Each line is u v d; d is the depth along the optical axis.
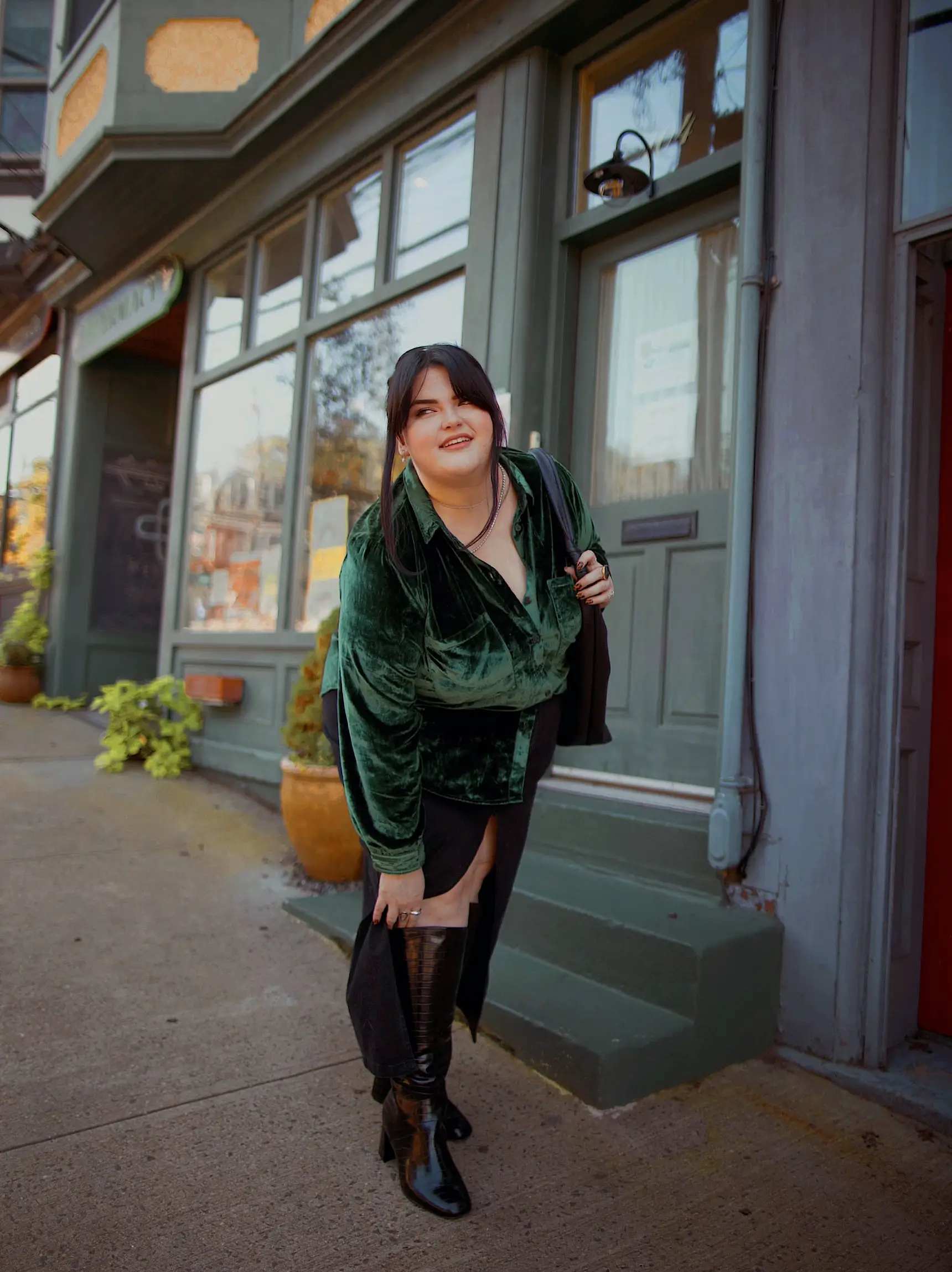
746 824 2.70
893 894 2.53
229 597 5.91
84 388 8.47
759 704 2.70
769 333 2.78
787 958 2.60
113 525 8.66
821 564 2.61
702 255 3.52
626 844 3.08
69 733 6.80
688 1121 2.19
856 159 2.63
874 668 2.52
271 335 5.74
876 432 2.55
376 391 4.77
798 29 2.77
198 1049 2.40
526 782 1.78
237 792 5.29
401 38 4.32
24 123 10.19
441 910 1.79
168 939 3.13
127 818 4.55
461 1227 1.75
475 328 3.98
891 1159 2.08
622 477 3.72
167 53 5.66
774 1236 1.78
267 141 5.34
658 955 2.47
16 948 2.96
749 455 2.76
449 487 1.56
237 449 5.96
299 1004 2.71
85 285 7.99
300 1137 2.03
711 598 3.29
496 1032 2.50
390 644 1.55
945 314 2.82
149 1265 1.60
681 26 3.57
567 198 3.88
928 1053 2.56
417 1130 1.81
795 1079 2.43
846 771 2.52
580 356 3.89
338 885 3.74
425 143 4.57
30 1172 1.85
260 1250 1.66
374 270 4.85
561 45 3.87
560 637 1.69
